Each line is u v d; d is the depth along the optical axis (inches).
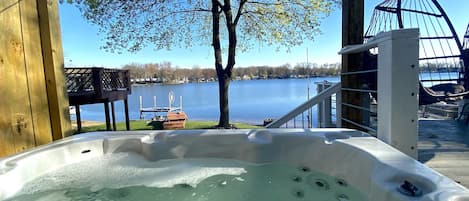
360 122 87.4
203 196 63.7
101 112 776.3
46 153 66.6
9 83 63.7
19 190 56.8
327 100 133.8
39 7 71.6
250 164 77.0
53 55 74.2
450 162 86.0
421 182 42.0
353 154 60.2
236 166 77.6
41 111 72.7
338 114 108.7
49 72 74.2
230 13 305.9
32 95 69.9
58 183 67.2
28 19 68.7
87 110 841.5
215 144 80.6
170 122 331.3
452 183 39.7
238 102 738.8
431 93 150.2
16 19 65.4
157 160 79.1
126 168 76.9
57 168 68.7
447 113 194.2
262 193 63.3
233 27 308.2
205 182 70.3
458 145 106.8
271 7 324.5
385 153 54.8
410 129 61.3
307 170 71.6
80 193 65.8
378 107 67.9
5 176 54.0
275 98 818.2
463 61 162.9
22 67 67.0
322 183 65.0
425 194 38.3
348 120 88.7
